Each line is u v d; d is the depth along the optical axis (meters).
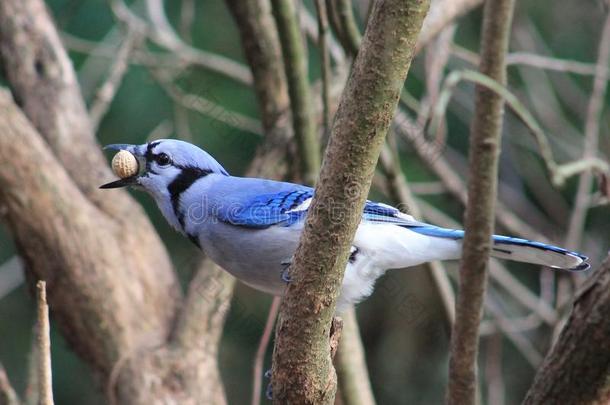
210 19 13.35
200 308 9.43
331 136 5.09
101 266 9.43
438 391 13.19
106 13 12.77
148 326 9.48
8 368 13.33
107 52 12.06
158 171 8.33
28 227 9.28
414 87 12.95
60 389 13.23
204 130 12.43
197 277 9.53
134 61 11.48
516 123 13.27
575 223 10.88
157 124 12.42
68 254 9.34
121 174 8.41
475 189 6.91
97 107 10.80
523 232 11.78
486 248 6.89
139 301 9.54
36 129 10.22
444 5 10.27
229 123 11.29
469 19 13.42
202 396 9.14
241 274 8.08
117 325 9.37
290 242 7.68
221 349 13.09
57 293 9.41
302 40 9.51
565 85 13.31
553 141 12.98
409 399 13.20
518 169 13.11
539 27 13.50
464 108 13.08
